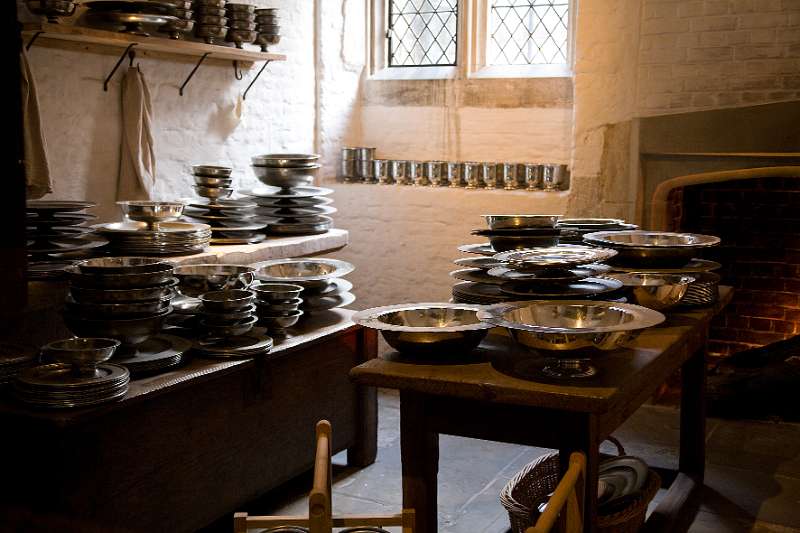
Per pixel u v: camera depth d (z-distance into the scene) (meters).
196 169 4.93
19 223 3.65
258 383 3.94
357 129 7.36
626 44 5.92
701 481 4.41
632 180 6.02
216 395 3.75
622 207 6.08
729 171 5.79
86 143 4.88
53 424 2.99
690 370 4.39
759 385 5.69
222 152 5.91
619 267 3.94
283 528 2.58
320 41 6.78
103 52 4.92
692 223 6.91
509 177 6.55
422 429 2.85
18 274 3.64
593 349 2.62
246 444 3.96
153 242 4.33
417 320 3.08
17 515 3.10
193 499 3.66
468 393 2.63
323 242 5.45
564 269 3.32
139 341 3.55
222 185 4.95
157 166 5.39
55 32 4.29
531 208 6.35
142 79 5.05
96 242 4.17
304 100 6.73
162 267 3.66
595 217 6.16
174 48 5.04
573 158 6.18
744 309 6.85
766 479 4.68
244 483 3.96
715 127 5.73
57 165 4.73
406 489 2.88
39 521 3.07
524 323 2.84
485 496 4.45
